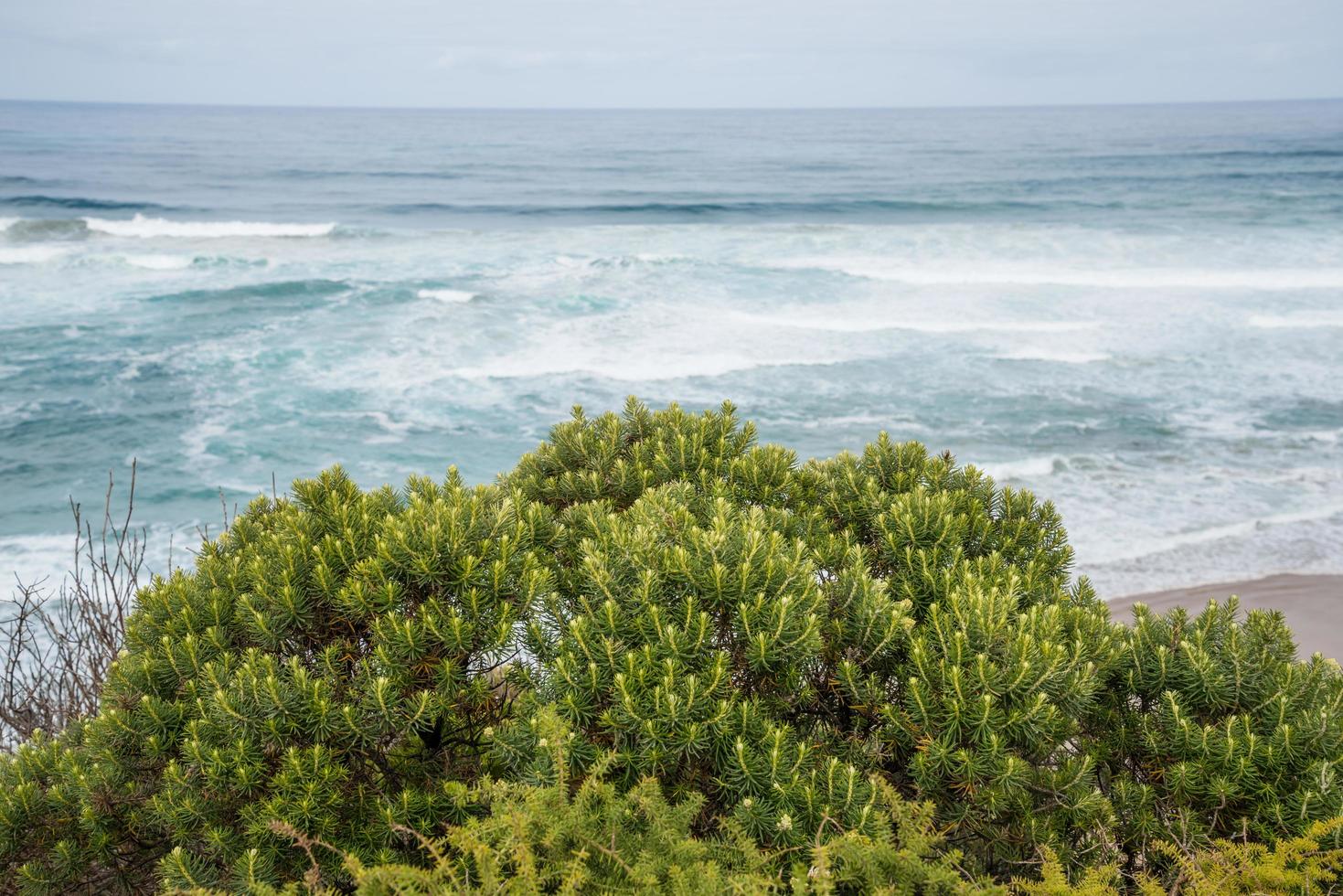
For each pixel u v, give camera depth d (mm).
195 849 3252
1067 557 4688
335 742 3318
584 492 5082
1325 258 36406
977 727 3133
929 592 3873
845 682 3387
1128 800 3324
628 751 3004
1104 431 18125
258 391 20719
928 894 2639
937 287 31172
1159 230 43812
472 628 3283
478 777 3561
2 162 81875
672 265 34031
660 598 3305
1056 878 2832
